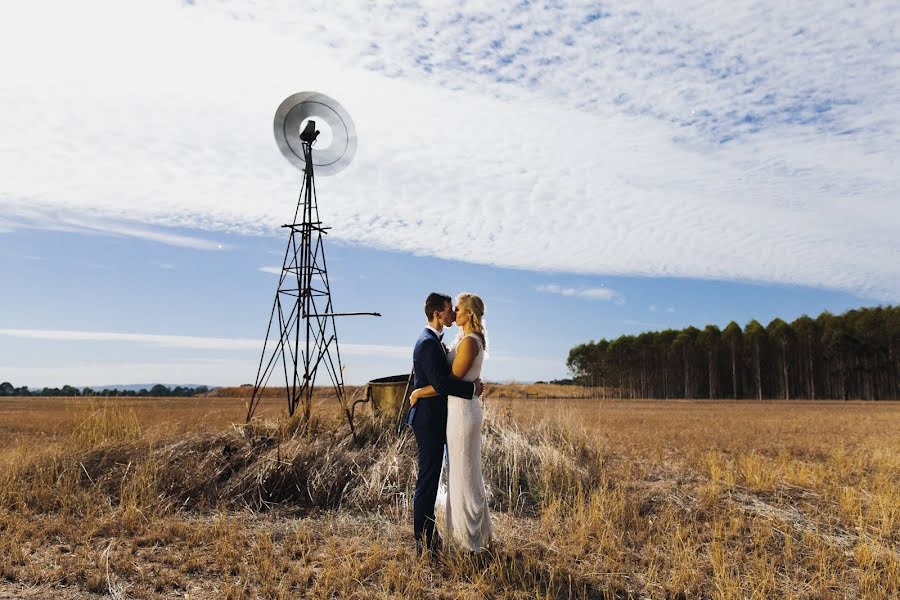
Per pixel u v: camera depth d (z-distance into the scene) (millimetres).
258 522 6492
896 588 4617
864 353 74188
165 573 4750
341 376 9766
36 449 8695
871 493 7727
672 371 89688
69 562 5012
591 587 4656
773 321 81125
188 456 7934
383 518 6586
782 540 5891
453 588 4543
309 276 10023
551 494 7410
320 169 10500
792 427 19453
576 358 97500
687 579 4758
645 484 8172
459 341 5398
